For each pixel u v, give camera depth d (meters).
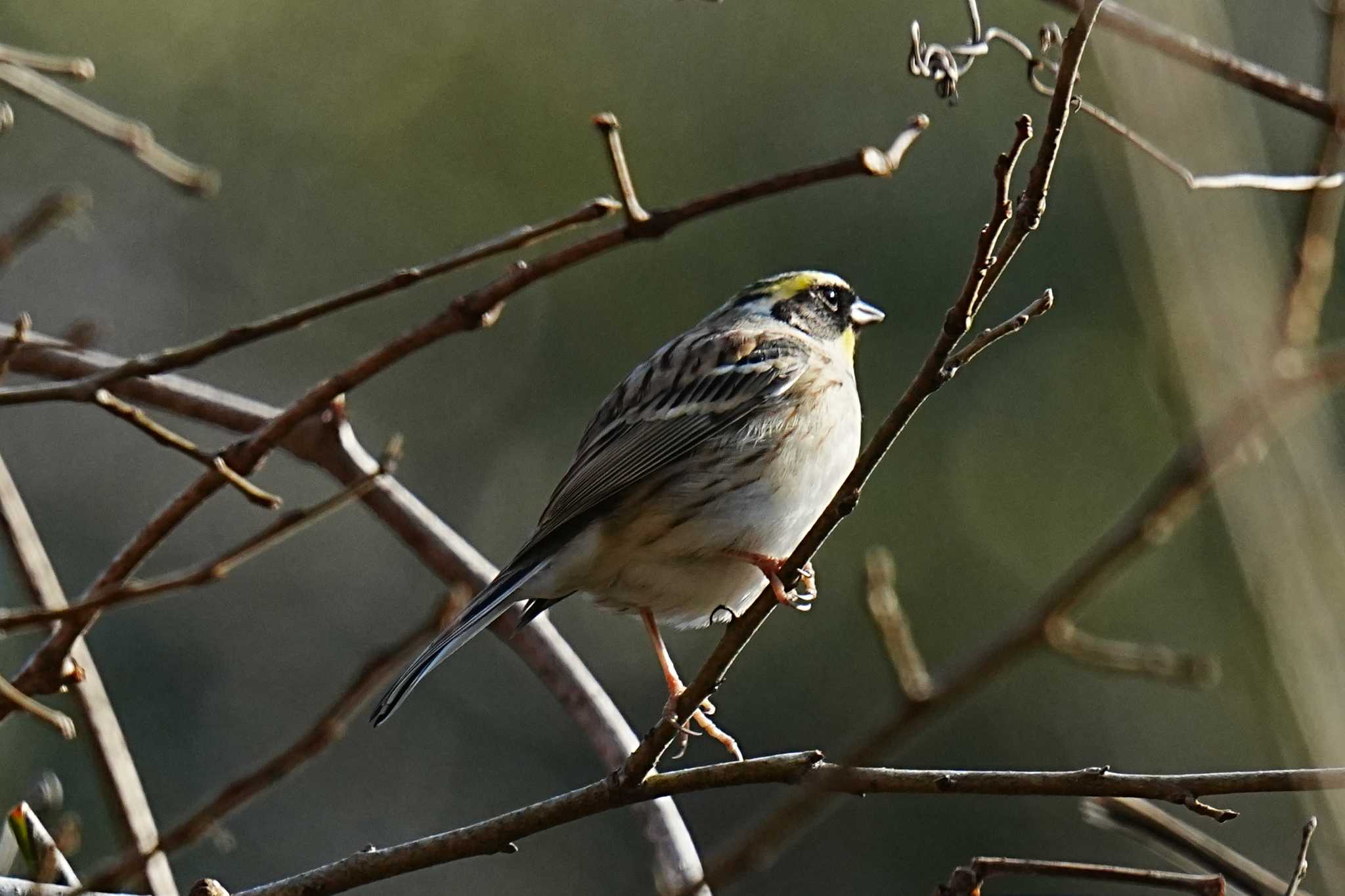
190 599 16.27
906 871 14.02
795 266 15.50
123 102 16.86
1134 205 5.90
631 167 16.09
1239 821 13.87
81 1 16.72
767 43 16.11
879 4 15.81
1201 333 5.77
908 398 5.66
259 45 17.11
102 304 17.06
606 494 8.32
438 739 16.08
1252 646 5.18
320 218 17.03
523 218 16.53
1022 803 14.08
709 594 8.38
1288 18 13.67
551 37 16.78
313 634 16.55
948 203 15.12
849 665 14.66
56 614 5.88
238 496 16.88
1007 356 14.96
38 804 6.18
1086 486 14.57
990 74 15.21
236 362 17.12
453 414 16.69
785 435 8.49
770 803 14.66
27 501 16.19
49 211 7.11
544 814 5.83
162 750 15.55
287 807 15.54
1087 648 6.62
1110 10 6.25
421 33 17.05
